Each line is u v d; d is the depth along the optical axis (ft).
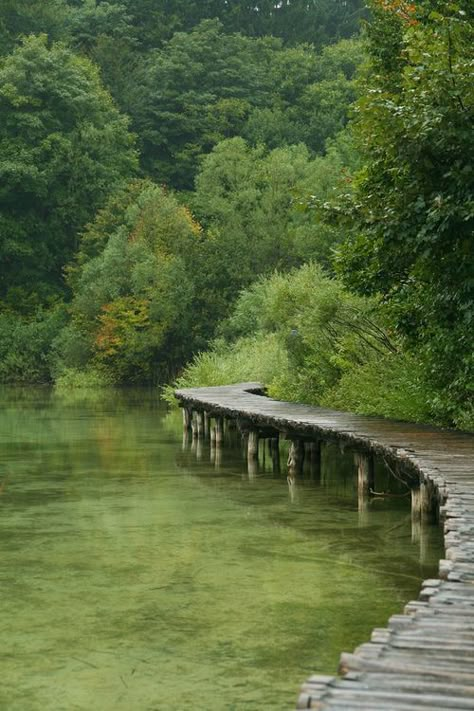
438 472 33.22
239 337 145.79
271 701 19.71
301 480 51.88
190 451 66.18
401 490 47.60
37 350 174.60
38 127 196.13
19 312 188.85
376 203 43.29
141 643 23.53
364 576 29.96
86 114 206.08
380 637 15.92
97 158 203.62
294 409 61.46
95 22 256.52
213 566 31.35
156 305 157.89
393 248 43.75
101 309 163.53
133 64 246.06
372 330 71.46
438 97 39.11
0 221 193.57
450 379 49.08
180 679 21.07
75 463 58.85
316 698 12.99
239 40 252.01
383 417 55.57
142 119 230.27
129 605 26.78
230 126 230.89
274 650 22.94
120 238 166.81
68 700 19.93
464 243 40.57
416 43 42.32
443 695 13.19
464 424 48.32
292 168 166.71
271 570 30.76
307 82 244.01
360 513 41.16
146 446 69.00
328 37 276.00
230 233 163.63
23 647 23.30
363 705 12.71
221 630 24.50
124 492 47.19
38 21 231.91
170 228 166.61
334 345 73.72
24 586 28.91
